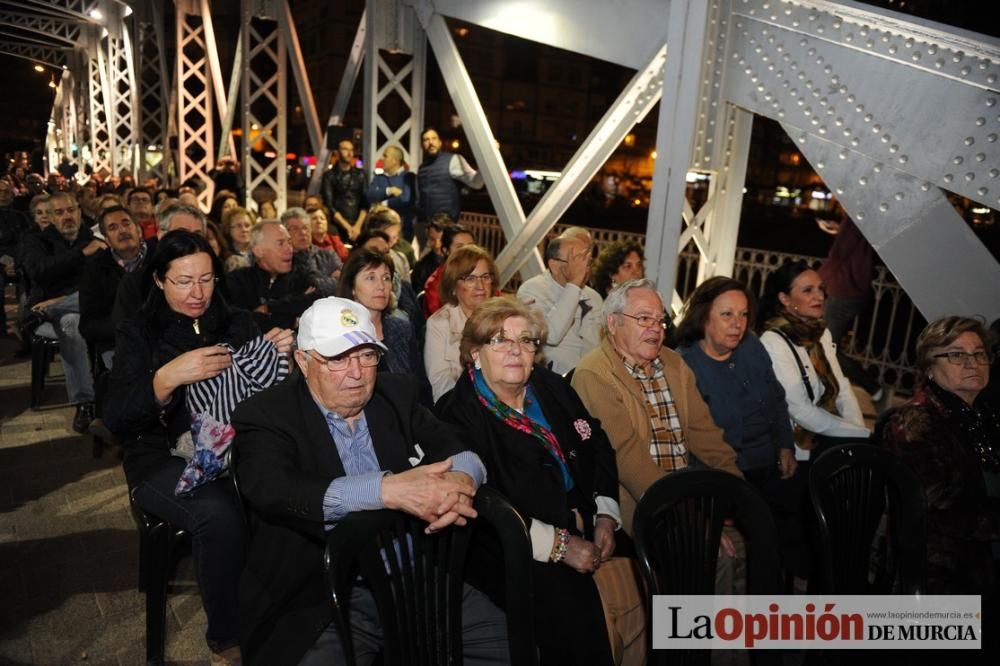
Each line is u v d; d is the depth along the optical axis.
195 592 3.11
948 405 2.54
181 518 2.52
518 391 2.51
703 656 2.01
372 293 3.35
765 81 4.12
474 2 6.25
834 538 2.19
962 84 3.45
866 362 6.05
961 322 2.53
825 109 3.92
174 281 2.69
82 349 4.70
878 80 3.71
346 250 6.68
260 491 1.94
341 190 8.23
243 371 2.56
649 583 1.88
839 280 5.39
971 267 3.54
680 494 1.95
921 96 3.57
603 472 2.56
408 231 7.89
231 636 2.58
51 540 3.45
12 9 21.77
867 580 2.26
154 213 6.99
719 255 4.71
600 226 20.62
